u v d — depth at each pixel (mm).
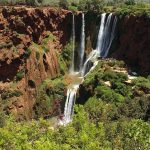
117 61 87062
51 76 89812
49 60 90312
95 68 86188
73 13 98875
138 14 87688
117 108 65250
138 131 36969
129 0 109062
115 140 36000
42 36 92438
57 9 97500
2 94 81562
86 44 97062
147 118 63250
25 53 86062
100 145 31438
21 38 86312
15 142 30391
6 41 85812
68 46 97750
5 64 83750
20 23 87000
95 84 78438
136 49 87250
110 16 93500
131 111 64000
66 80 89438
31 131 33406
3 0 105000
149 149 34625
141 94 71562
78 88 81875
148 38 85500
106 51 93562
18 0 105500
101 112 59438
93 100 73438
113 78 77938
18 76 84500
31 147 29516
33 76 85750
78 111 36844
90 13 97938
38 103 83438
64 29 98250
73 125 33875
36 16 90250
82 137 29500
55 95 84000
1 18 87625
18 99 81688
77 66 97000
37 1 108750
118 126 41281
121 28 90625
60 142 31516
